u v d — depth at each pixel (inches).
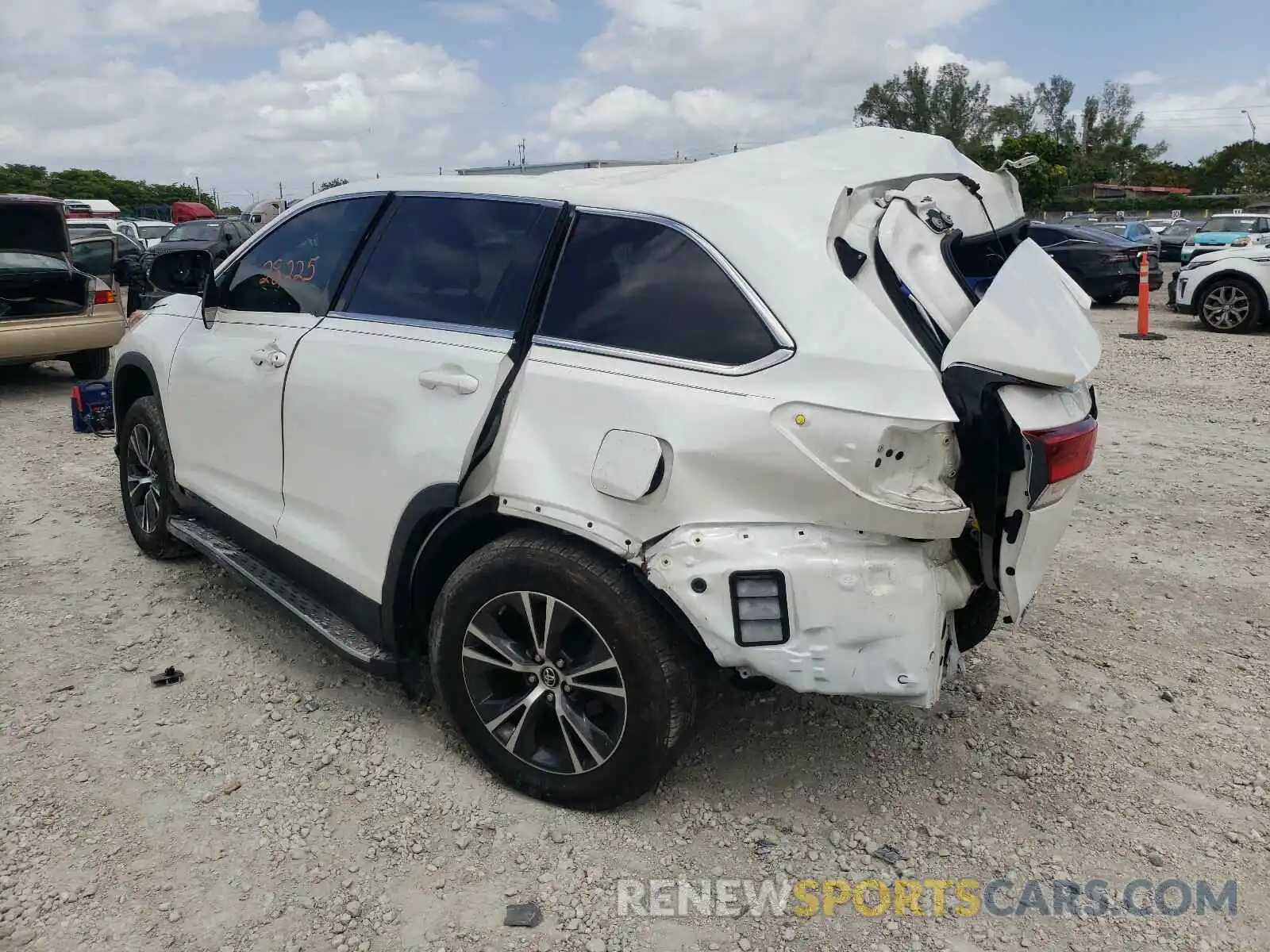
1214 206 2662.4
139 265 561.3
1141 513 235.0
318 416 136.8
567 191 124.4
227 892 105.0
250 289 159.5
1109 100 3565.5
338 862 110.0
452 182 137.6
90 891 104.1
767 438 100.1
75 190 3302.2
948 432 99.1
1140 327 526.3
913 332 101.8
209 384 160.9
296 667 153.4
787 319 103.0
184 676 149.7
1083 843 116.5
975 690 151.2
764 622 101.6
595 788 115.2
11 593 178.5
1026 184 1620.3
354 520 132.4
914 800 123.6
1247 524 227.6
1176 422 329.4
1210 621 177.6
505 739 120.5
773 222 108.0
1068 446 103.1
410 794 121.9
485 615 117.9
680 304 109.6
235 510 157.6
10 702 140.6
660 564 103.9
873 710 144.0
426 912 103.0
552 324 117.4
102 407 310.3
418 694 137.9
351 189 150.4
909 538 100.8
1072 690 152.3
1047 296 114.9
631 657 108.2
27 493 240.8
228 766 127.0
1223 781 129.3
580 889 106.8
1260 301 538.3
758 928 102.2
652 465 103.2
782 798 123.1
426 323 129.0
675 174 126.3
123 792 121.0
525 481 112.0
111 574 188.7
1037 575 112.0
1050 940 101.4
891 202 112.6
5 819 115.0
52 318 374.6
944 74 2738.7
